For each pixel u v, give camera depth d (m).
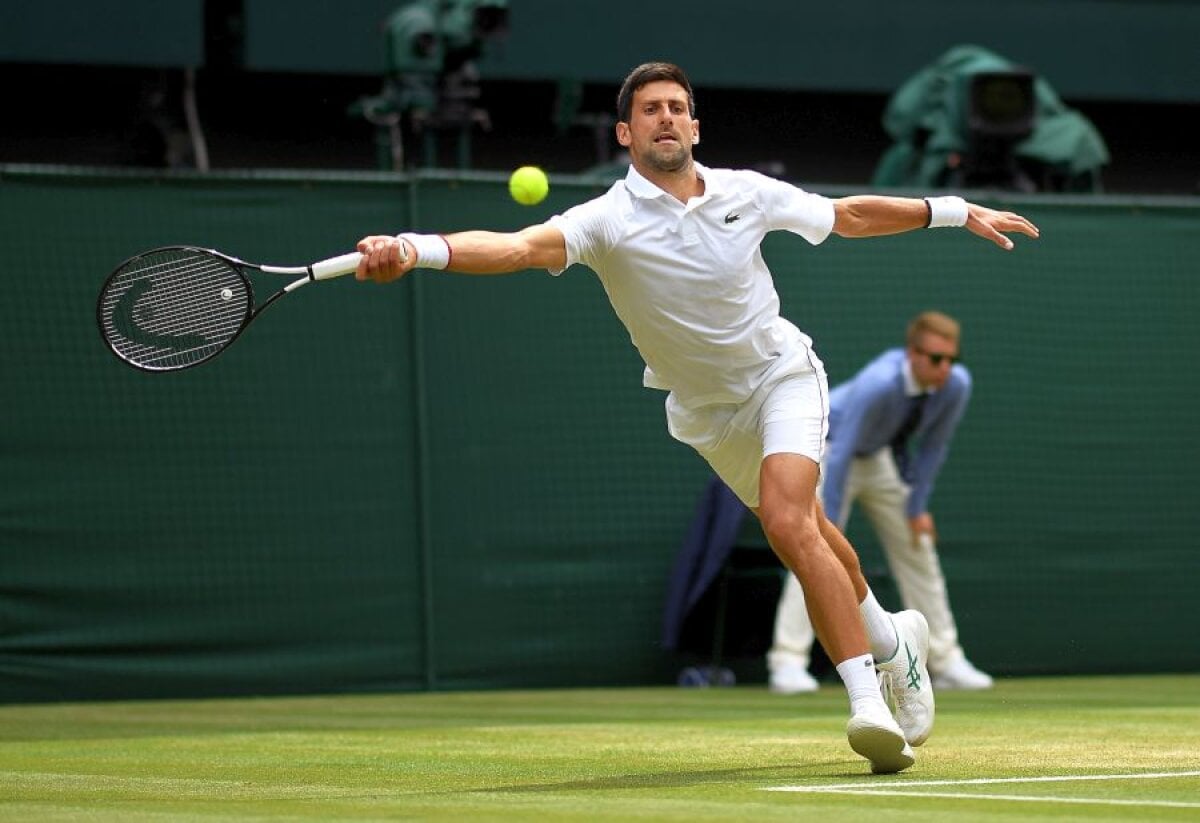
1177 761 10.39
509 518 19.64
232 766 10.64
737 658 20.59
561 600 19.77
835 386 20.55
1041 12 25.27
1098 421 21.25
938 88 22.94
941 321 18.16
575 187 19.94
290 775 9.99
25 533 18.27
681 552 19.83
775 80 24.28
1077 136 23.30
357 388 19.25
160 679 18.59
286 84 24.81
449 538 19.45
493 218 19.67
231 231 18.95
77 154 24.42
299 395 19.08
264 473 18.97
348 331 19.25
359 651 19.12
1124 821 7.22
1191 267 21.61
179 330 9.31
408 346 19.44
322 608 19.06
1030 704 16.36
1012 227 10.38
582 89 25.34
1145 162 27.92
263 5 22.52
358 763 10.78
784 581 19.36
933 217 10.27
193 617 18.72
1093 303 21.31
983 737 12.30
